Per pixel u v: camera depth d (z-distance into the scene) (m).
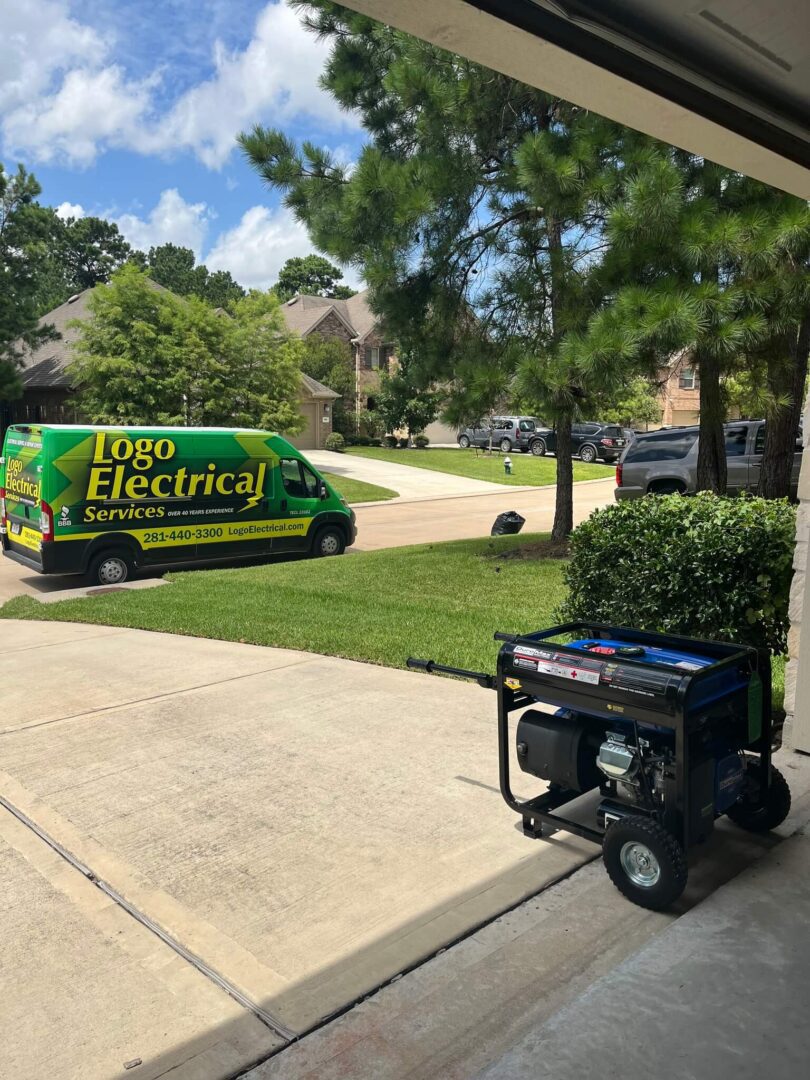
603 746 3.49
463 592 10.10
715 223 8.21
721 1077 2.40
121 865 3.90
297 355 27.95
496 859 3.85
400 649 7.55
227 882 3.73
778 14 2.33
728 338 8.25
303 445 39.44
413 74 10.88
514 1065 2.47
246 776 4.89
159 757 5.23
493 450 41.56
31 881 3.78
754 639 5.41
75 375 25.77
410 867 3.80
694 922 3.21
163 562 13.08
